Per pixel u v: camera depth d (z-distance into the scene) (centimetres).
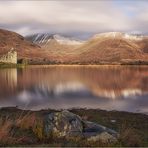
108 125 2419
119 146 1530
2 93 6562
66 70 19538
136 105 4600
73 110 3366
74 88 7938
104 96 6088
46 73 15412
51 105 4516
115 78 12094
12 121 2066
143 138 1866
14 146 1472
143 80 10975
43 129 1773
